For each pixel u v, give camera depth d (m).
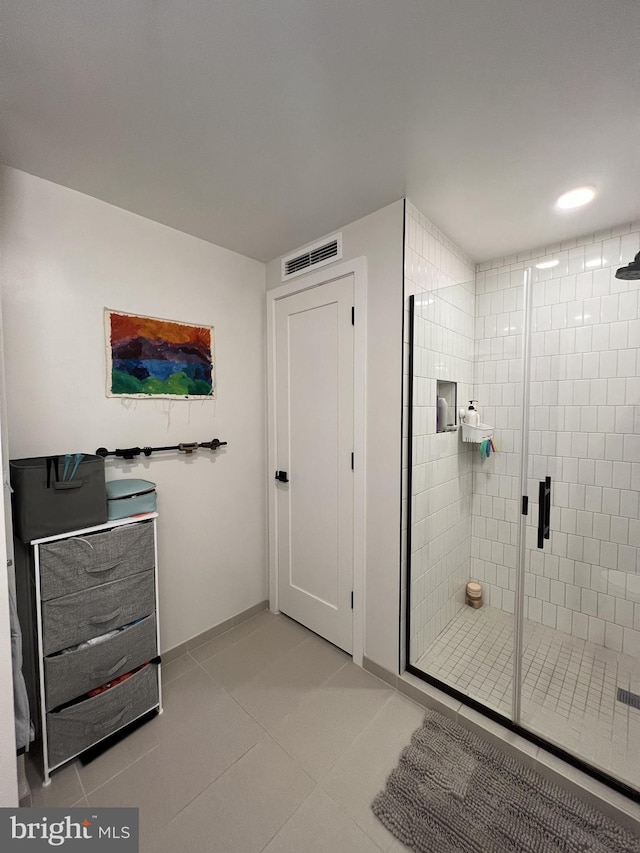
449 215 1.80
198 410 2.04
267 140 1.28
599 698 1.61
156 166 1.41
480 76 1.01
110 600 1.45
